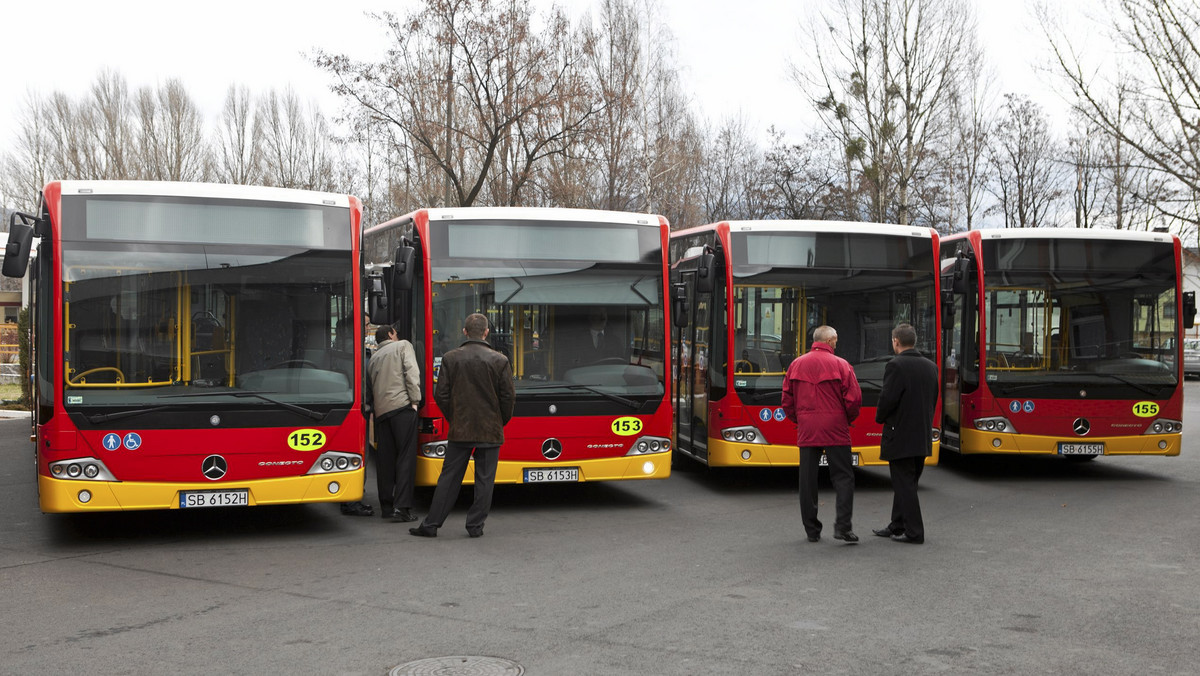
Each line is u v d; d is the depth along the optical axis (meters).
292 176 52.56
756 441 12.27
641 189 33.94
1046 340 13.55
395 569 8.27
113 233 8.89
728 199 50.00
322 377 9.33
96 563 8.47
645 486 13.15
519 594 7.41
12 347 30.80
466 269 10.92
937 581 7.85
